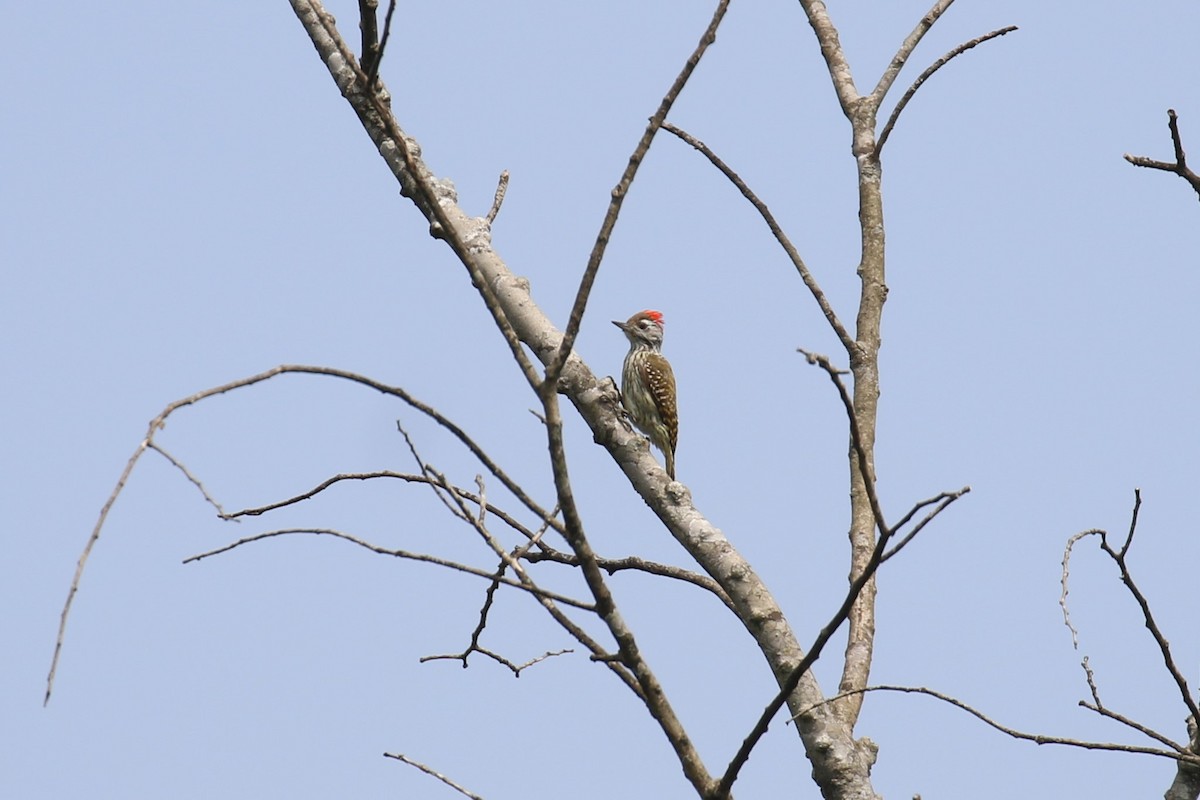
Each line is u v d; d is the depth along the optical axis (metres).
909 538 7.88
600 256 8.27
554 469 8.17
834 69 14.57
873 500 7.85
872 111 14.22
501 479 8.05
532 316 12.63
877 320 13.12
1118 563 9.85
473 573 8.05
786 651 10.97
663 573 11.77
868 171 13.87
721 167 12.88
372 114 13.21
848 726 10.91
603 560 11.81
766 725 8.27
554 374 8.15
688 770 8.45
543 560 11.82
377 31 12.05
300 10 13.69
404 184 13.10
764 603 11.23
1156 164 10.49
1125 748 9.62
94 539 6.26
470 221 13.03
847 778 10.48
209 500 6.77
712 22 8.55
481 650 10.83
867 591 11.68
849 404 7.74
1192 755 9.66
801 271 12.83
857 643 11.44
